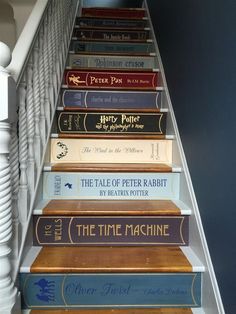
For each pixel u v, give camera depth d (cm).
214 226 123
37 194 157
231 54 107
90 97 226
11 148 120
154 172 173
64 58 241
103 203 164
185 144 170
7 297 107
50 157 189
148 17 338
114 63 271
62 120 201
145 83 248
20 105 133
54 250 145
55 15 205
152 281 131
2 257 105
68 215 149
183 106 175
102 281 130
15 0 281
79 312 128
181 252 145
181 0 185
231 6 107
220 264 115
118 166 177
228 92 109
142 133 205
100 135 192
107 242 151
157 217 151
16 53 131
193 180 154
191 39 161
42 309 129
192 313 128
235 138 103
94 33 313
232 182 105
